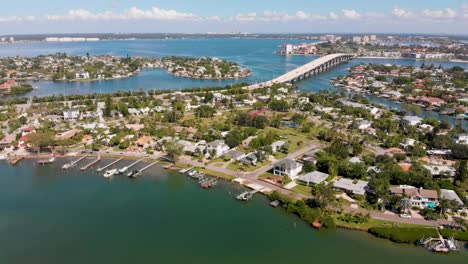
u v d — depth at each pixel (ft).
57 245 418.51
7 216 483.92
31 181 597.93
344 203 495.82
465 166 553.23
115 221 469.57
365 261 385.29
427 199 484.33
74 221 470.80
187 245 416.05
